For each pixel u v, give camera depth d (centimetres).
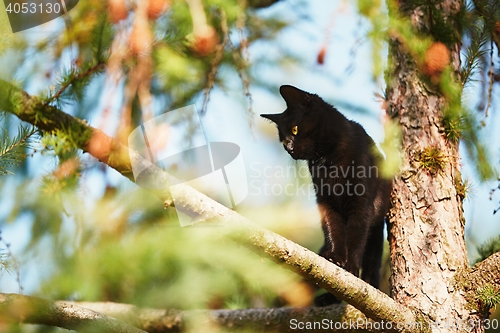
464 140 627
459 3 704
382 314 552
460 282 607
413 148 672
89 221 539
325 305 680
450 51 686
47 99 412
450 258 619
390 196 685
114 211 551
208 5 700
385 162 666
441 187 652
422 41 628
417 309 602
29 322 526
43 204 550
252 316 636
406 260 635
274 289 590
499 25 648
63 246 533
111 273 494
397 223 659
